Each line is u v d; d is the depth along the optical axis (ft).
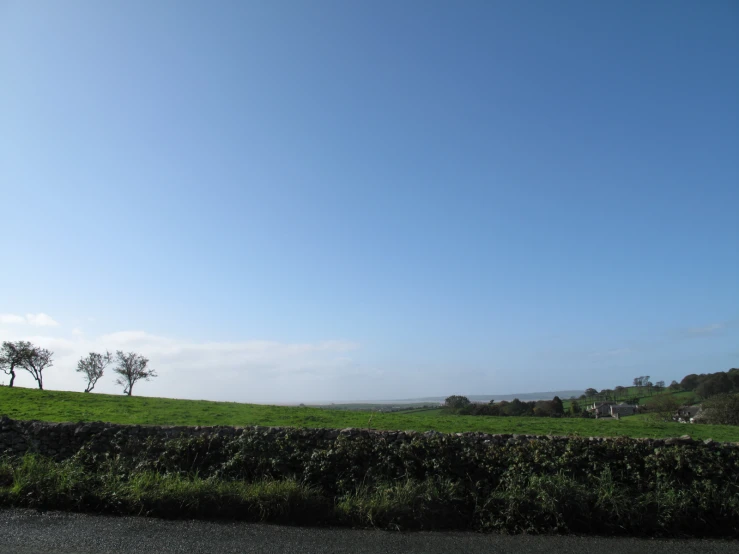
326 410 72.23
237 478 34.94
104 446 38.91
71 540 25.17
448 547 26.12
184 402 77.82
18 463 36.55
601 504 30.73
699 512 30.76
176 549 24.32
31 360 157.89
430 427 57.21
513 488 32.27
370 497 31.83
